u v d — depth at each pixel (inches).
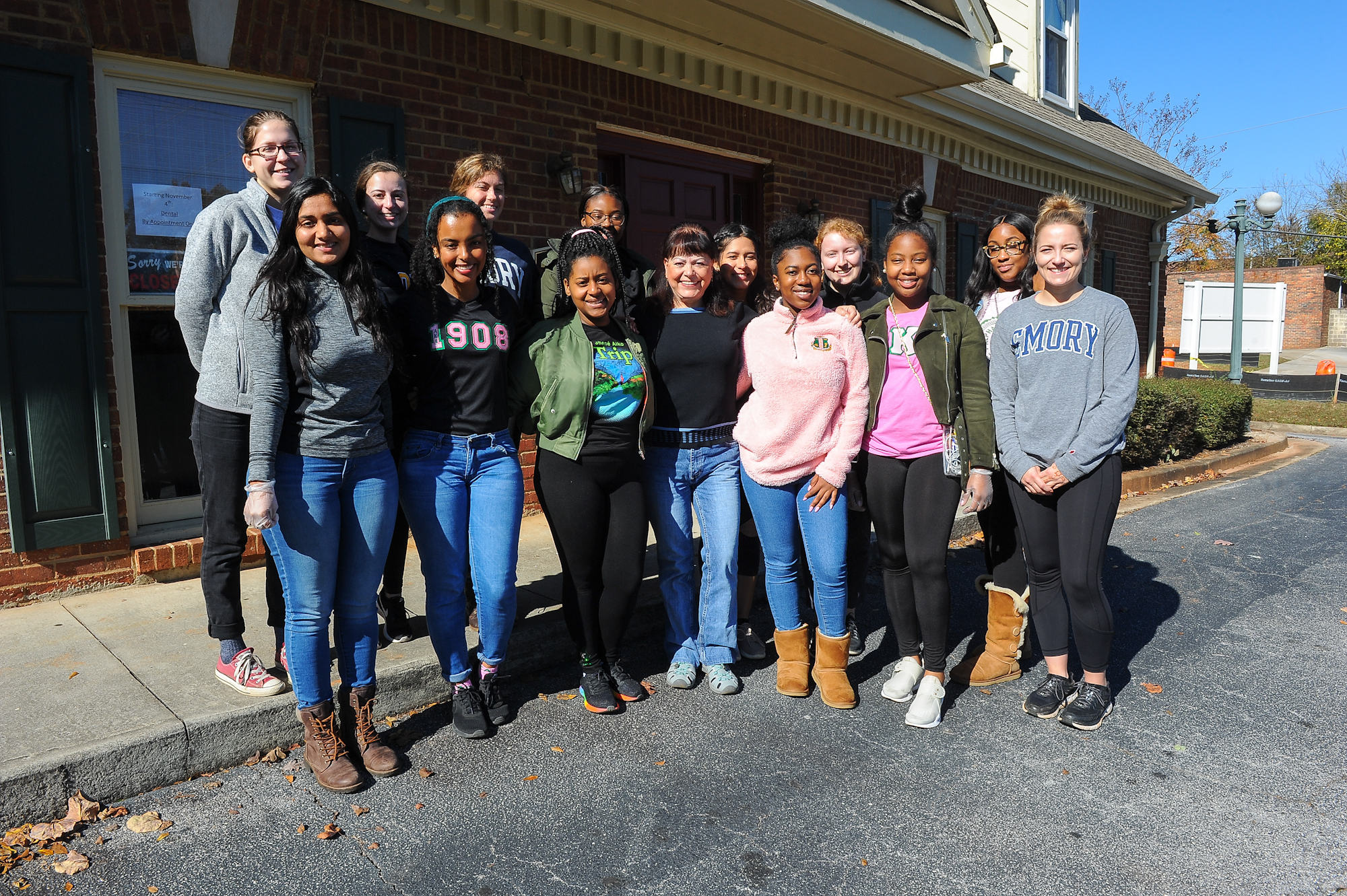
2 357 148.7
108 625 145.8
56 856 96.2
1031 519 131.3
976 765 119.7
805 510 134.6
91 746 105.4
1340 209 1672.0
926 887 93.3
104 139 161.8
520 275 134.0
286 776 114.2
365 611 113.9
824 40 254.2
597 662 134.3
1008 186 409.1
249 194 116.3
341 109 185.5
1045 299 132.0
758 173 294.7
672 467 137.5
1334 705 138.9
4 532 152.8
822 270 146.6
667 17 234.1
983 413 128.8
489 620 124.9
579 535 127.6
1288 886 93.4
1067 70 488.1
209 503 116.0
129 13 157.6
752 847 100.4
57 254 152.9
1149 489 326.6
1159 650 162.9
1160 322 583.8
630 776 115.7
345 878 94.0
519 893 92.1
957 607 191.2
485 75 212.1
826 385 129.9
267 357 100.3
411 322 117.2
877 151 333.1
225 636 120.6
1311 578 207.2
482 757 120.4
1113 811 108.3
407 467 119.3
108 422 160.7
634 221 255.8
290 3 177.5
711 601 141.9
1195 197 539.2
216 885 92.4
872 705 138.5
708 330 135.5
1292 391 713.0
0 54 143.8
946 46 275.9
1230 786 114.3
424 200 202.2
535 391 128.0
